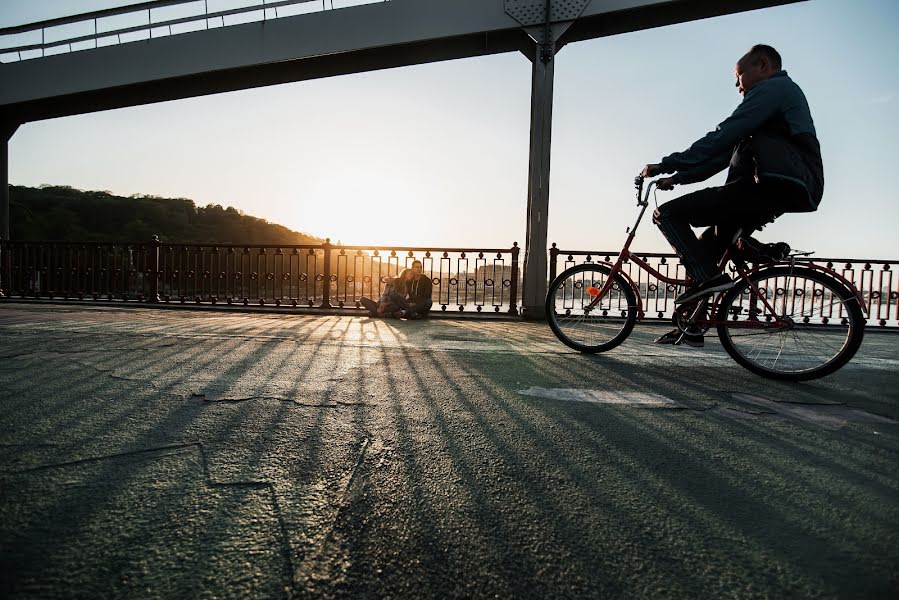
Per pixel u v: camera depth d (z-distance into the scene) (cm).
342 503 143
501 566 113
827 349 337
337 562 114
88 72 1049
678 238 372
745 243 353
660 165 372
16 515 132
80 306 930
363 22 913
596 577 110
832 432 223
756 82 351
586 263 448
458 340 514
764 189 330
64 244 1032
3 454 175
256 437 198
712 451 195
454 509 141
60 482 153
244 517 134
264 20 960
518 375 333
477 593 104
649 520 138
